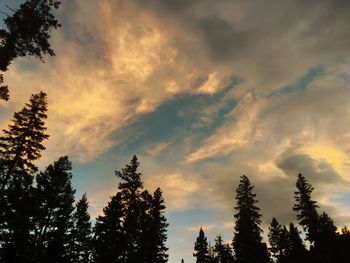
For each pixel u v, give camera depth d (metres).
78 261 38.97
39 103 30.73
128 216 36.38
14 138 28.69
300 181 49.09
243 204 47.84
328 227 47.12
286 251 57.19
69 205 34.03
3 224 28.05
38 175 32.84
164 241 48.66
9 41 18.36
